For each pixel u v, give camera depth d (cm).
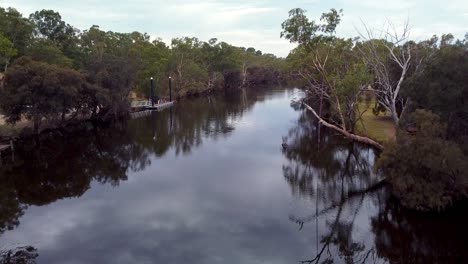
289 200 3039
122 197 3142
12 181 3612
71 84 5384
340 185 3384
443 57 2769
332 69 5700
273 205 2938
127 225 2591
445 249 2220
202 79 11975
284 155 4431
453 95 2550
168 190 3303
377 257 2161
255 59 16875
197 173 3791
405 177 2591
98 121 6769
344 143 4834
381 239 2377
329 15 5275
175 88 10644
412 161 2538
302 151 4584
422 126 2511
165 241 2350
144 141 5394
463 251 2186
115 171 3928
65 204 3000
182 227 2555
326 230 2500
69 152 4788
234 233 2458
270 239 2380
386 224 2578
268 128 6112
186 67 11069
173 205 2952
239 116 7425
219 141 5244
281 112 7850
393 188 2859
